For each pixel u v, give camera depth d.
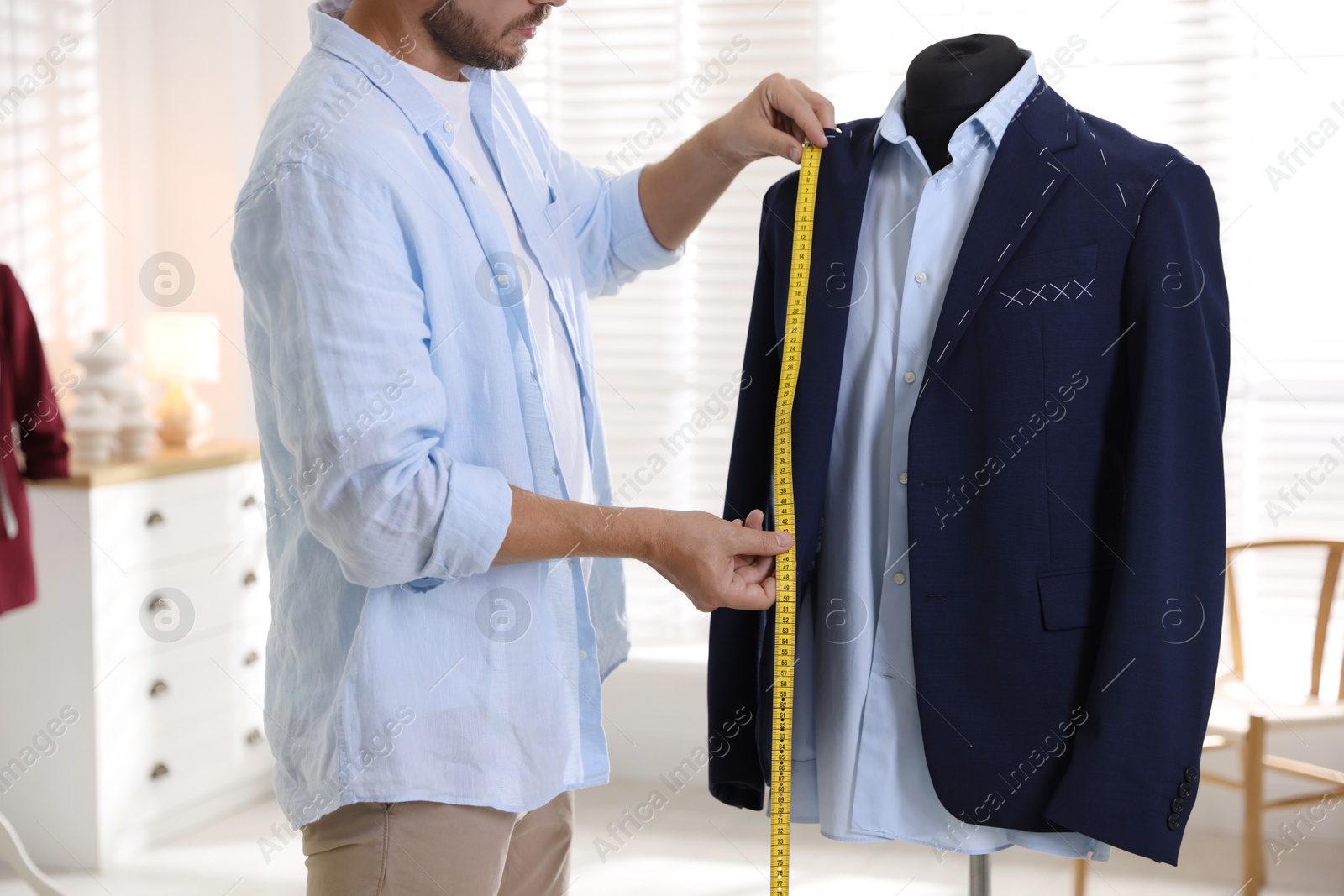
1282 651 2.93
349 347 1.12
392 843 1.22
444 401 1.18
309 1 3.57
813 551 1.30
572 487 1.41
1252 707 2.41
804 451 1.30
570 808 1.54
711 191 1.57
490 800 1.23
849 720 1.33
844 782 1.34
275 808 3.27
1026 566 1.21
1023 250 1.21
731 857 2.88
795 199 1.43
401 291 1.15
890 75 3.12
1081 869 2.42
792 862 2.85
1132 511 1.16
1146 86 2.93
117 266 3.54
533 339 1.30
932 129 1.31
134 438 3.08
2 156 3.20
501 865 1.30
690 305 3.33
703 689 3.31
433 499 1.13
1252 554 2.97
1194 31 2.90
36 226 3.29
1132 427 1.17
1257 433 2.95
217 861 2.89
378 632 1.20
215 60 3.52
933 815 1.32
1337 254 2.87
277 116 1.23
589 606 1.43
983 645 1.23
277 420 1.27
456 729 1.22
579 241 1.63
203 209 3.58
